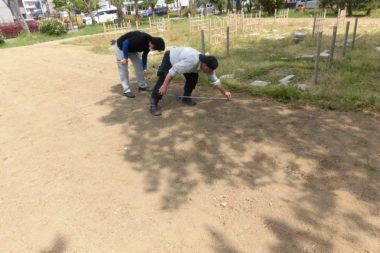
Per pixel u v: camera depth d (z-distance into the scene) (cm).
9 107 571
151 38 528
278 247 227
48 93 649
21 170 349
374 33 1255
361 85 576
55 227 259
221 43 1246
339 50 947
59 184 318
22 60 1084
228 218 258
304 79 646
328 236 234
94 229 254
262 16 2692
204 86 643
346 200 270
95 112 520
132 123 462
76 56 1135
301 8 2839
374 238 230
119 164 349
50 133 445
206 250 228
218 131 417
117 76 784
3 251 237
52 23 2088
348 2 2131
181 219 259
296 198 277
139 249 232
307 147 361
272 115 462
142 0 2923
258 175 314
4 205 289
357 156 336
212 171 325
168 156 360
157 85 469
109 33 1973
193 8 3703
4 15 2941
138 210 273
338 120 432
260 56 938
